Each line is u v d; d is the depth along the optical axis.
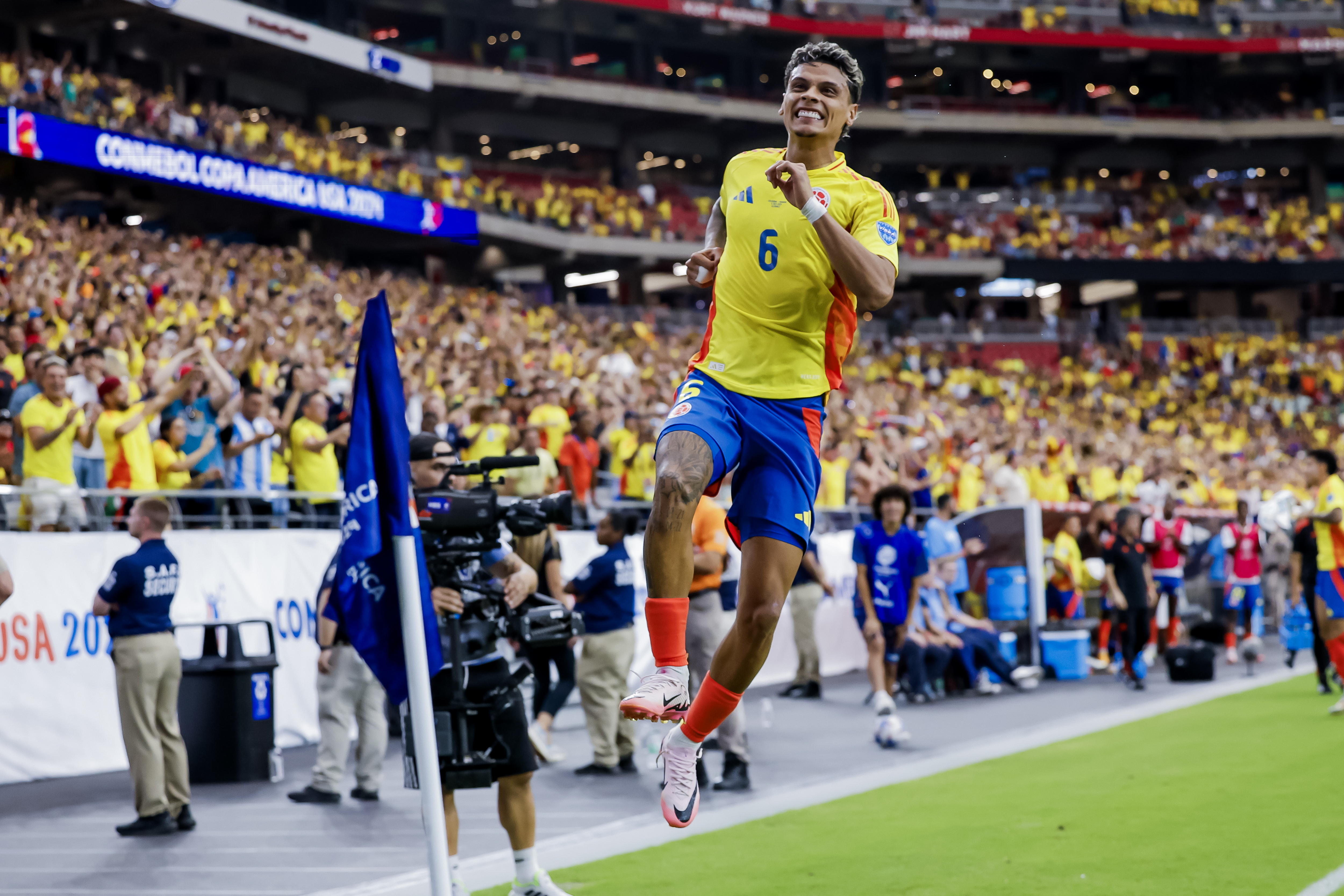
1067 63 59.25
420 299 33.94
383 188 39.88
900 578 13.29
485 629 6.56
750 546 4.42
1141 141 59.66
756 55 56.03
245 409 13.96
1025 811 8.88
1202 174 60.84
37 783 11.03
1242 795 9.12
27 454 12.30
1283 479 28.59
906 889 6.78
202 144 34.28
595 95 49.22
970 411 37.97
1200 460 31.94
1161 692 16.36
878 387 31.81
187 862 7.87
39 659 11.23
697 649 10.55
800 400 4.45
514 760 6.46
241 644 11.27
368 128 48.47
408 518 5.23
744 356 4.45
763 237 4.44
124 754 11.84
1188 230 55.44
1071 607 18.92
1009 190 56.69
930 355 46.69
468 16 49.56
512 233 43.78
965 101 56.53
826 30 53.09
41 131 28.22
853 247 4.12
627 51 53.88
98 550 11.83
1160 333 53.81
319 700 10.07
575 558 16.20
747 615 4.38
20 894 7.09
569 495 6.74
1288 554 24.86
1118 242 54.38
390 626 5.45
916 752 11.84
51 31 37.47
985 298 57.50
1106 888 6.64
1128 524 16.89
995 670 16.69
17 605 11.12
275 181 34.00
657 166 56.00
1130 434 34.66
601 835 8.46
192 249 29.20
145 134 32.50
